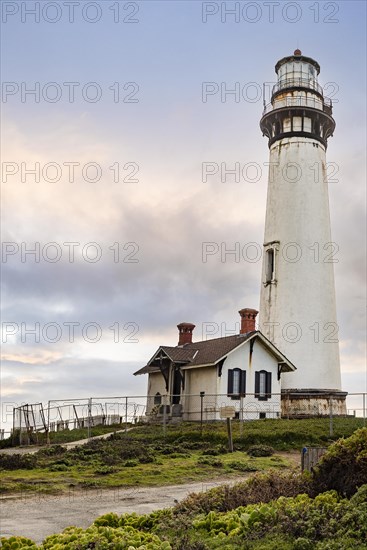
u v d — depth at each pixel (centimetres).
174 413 3541
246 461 1995
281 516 873
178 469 1853
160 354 3766
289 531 809
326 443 2391
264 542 786
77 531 916
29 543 877
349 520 794
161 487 1598
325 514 847
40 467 1923
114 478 1714
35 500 1429
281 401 3628
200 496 1151
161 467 1891
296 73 4150
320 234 3881
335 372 3703
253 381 3500
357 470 981
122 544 818
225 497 1120
